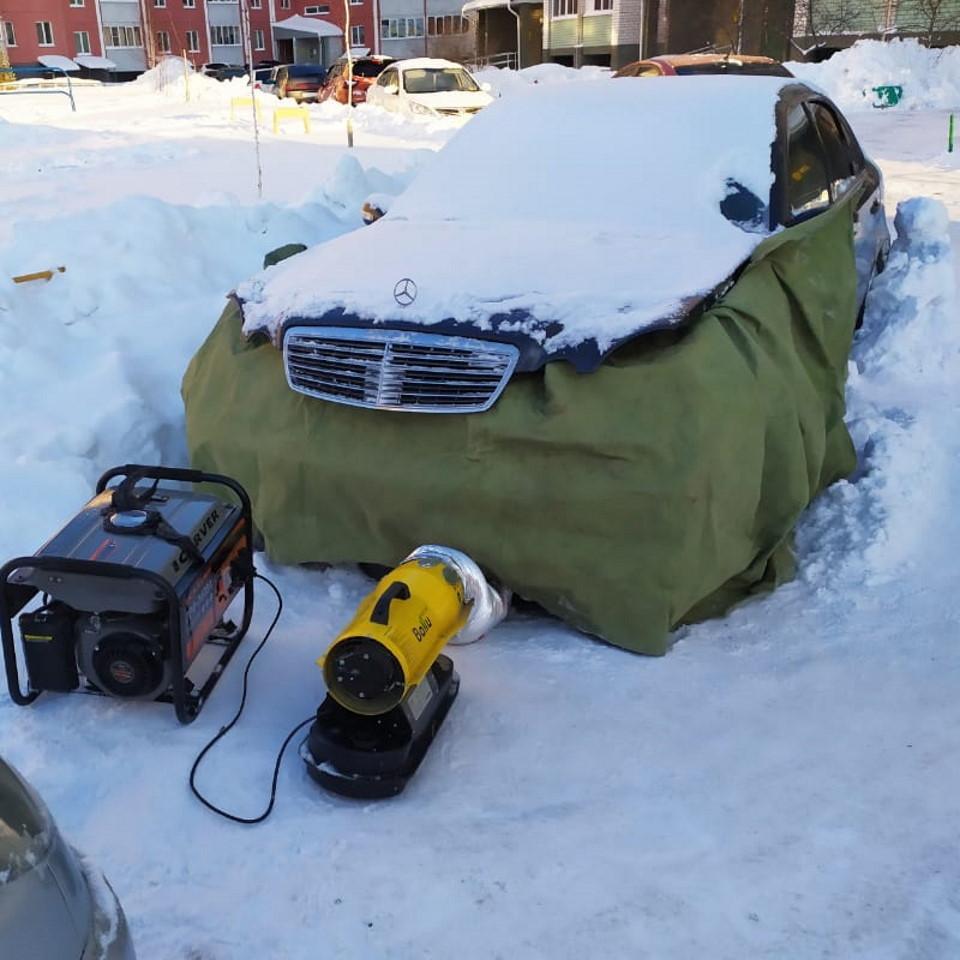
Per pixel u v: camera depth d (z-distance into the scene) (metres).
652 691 3.39
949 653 3.53
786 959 2.40
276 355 4.07
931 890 2.57
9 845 1.74
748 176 4.61
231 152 13.12
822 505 4.34
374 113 18.55
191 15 56.88
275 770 3.04
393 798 2.95
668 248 4.09
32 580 3.06
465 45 48.34
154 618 3.12
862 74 25.28
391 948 2.45
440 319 3.64
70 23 54.94
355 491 3.73
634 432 3.37
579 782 3.00
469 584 3.24
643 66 15.16
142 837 2.80
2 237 7.60
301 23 51.62
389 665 2.85
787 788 2.95
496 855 2.72
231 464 4.05
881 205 6.30
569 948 2.44
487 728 3.23
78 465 4.75
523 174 4.90
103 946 1.80
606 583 3.50
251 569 3.56
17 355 5.53
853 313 4.48
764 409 3.65
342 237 4.79
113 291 6.38
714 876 2.64
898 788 2.93
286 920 2.53
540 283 3.78
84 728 3.22
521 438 3.47
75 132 16.11
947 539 4.18
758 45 32.19
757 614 3.84
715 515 3.45
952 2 30.61
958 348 5.99
